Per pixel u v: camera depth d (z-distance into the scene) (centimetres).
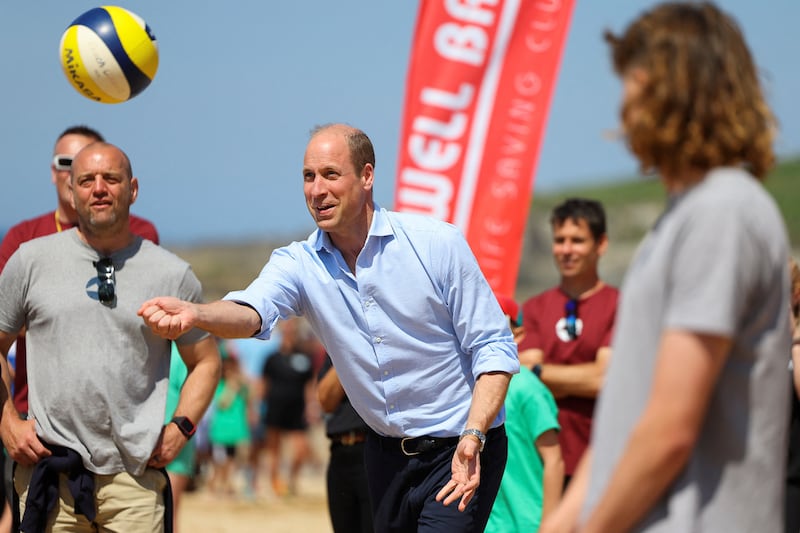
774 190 8038
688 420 271
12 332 609
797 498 600
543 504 622
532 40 935
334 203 527
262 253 10894
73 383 586
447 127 939
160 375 609
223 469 1906
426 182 939
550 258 8200
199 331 627
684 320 273
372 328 539
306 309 551
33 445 588
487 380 533
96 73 668
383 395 550
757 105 292
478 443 516
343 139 532
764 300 283
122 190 596
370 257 537
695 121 288
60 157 720
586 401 722
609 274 8006
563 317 749
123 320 593
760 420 286
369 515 724
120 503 591
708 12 296
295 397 1933
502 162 934
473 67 937
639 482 273
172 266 610
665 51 291
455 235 545
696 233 278
